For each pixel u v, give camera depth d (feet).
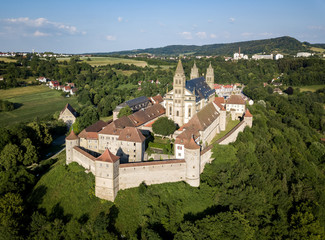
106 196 322.14
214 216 302.45
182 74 474.49
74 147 388.98
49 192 345.92
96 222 290.97
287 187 393.09
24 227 306.14
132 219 307.37
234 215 303.48
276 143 520.83
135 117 470.80
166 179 343.87
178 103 486.79
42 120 654.94
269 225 319.27
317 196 384.68
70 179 351.05
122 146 381.60
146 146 409.49
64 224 306.14
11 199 318.45
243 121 536.42
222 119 508.12
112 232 289.74
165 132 427.33
